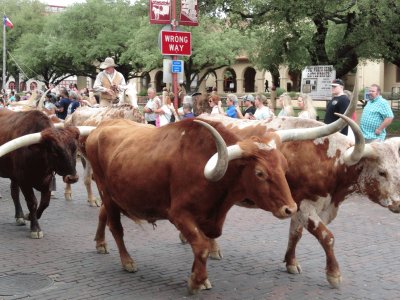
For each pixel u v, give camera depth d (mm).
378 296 5445
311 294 5496
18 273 6148
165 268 6348
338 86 9289
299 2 17250
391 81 41500
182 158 5148
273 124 6297
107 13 45750
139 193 5535
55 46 45656
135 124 6418
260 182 4660
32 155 7277
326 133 5207
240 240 7582
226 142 5000
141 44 38781
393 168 5441
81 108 10250
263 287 5703
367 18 18016
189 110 12195
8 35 55688
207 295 5465
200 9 19125
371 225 8461
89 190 10016
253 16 19125
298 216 5840
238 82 52406
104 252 6934
